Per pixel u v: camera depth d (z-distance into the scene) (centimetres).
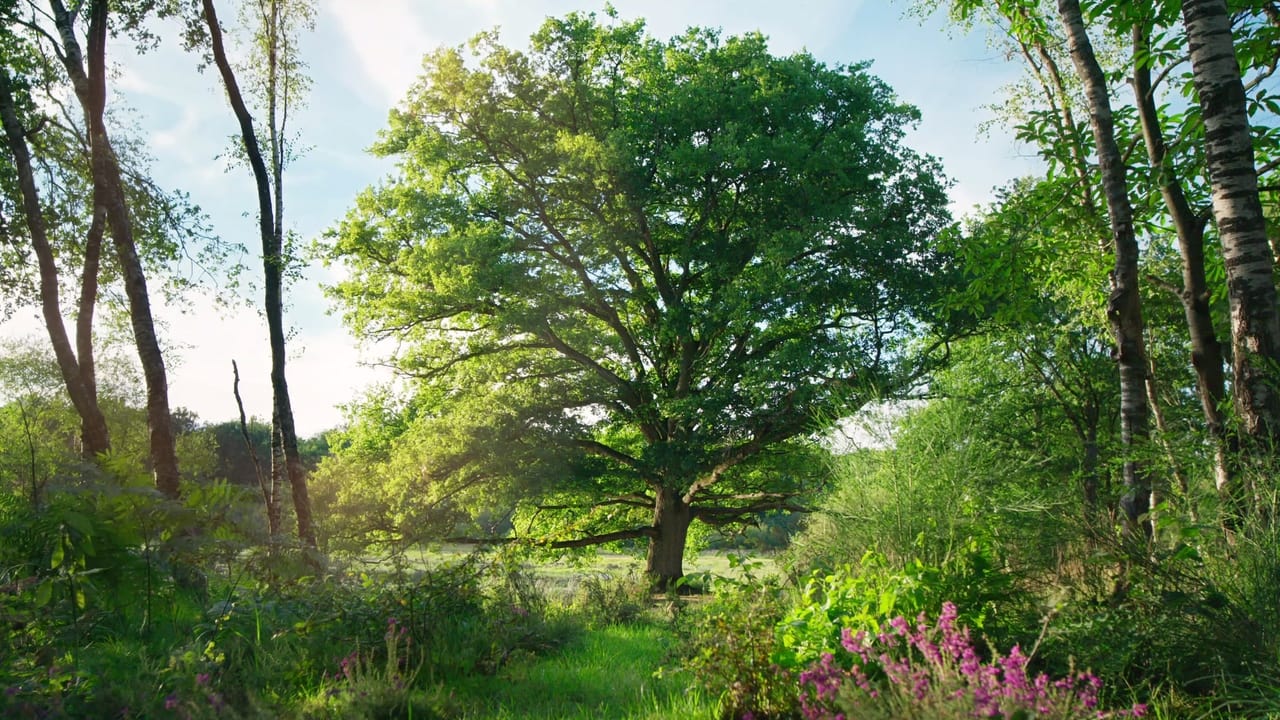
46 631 576
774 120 2300
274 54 1808
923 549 682
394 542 877
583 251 2389
